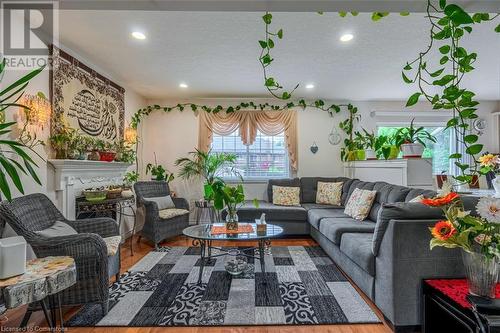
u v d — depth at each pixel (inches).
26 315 74.2
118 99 158.1
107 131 145.9
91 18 92.4
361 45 113.0
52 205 95.4
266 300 89.7
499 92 183.5
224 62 132.0
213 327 76.0
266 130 201.6
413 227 72.8
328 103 206.5
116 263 100.8
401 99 203.8
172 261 126.0
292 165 201.2
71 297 77.5
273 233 107.6
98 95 137.9
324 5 73.2
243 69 141.4
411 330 73.1
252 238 102.0
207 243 126.5
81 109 124.3
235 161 204.4
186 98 202.1
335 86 170.7
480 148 64.2
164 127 203.9
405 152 151.4
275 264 121.6
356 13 75.8
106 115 144.9
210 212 184.2
